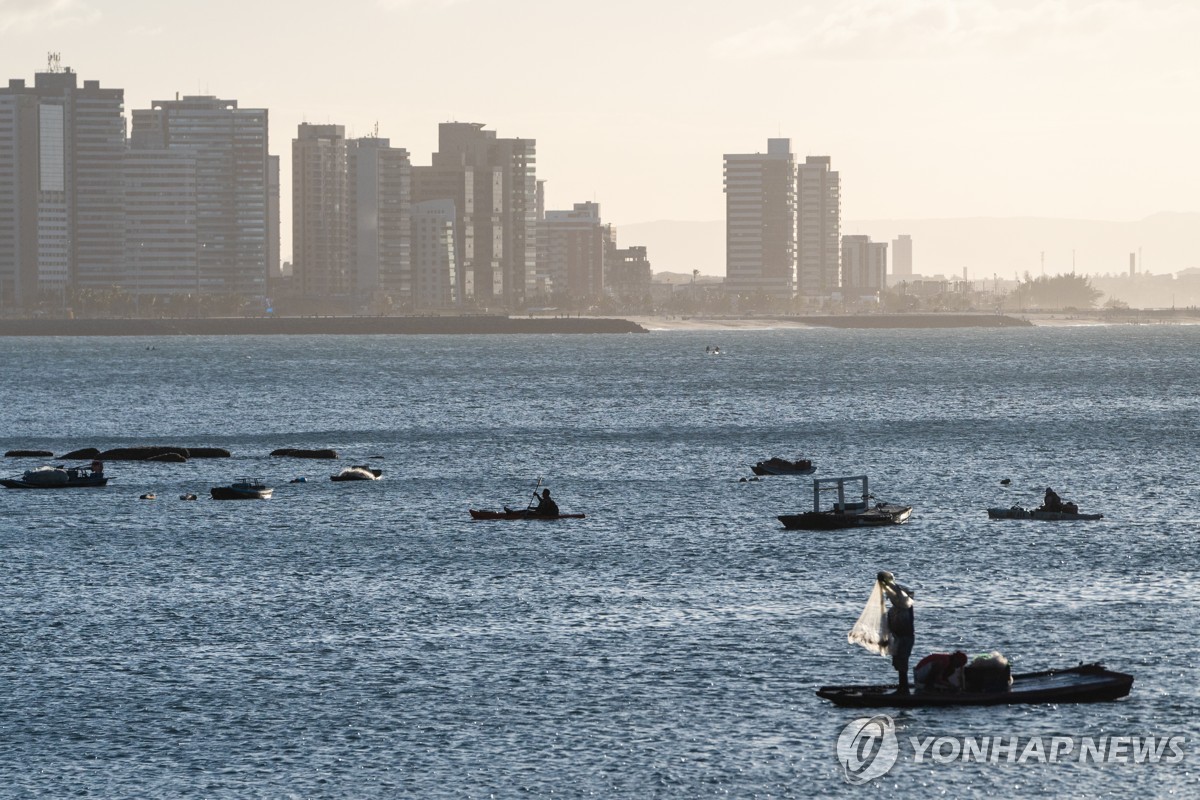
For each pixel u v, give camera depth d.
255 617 180.50
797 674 151.50
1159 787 120.31
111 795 121.25
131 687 149.50
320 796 120.50
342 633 171.50
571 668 154.75
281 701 144.50
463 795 120.44
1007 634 167.00
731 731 134.00
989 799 118.69
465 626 174.50
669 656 159.12
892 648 140.00
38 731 136.12
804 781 122.50
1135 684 145.38
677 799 119.38
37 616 181.62
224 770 126.25
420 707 142.00
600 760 127.50
